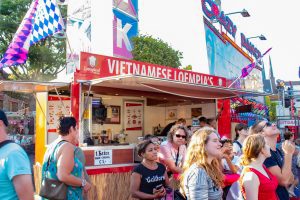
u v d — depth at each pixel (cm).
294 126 1634
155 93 938
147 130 1045
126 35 1477
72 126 411
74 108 680
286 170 430
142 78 628
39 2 773
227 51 1880
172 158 552
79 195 397
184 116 1074
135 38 1486
